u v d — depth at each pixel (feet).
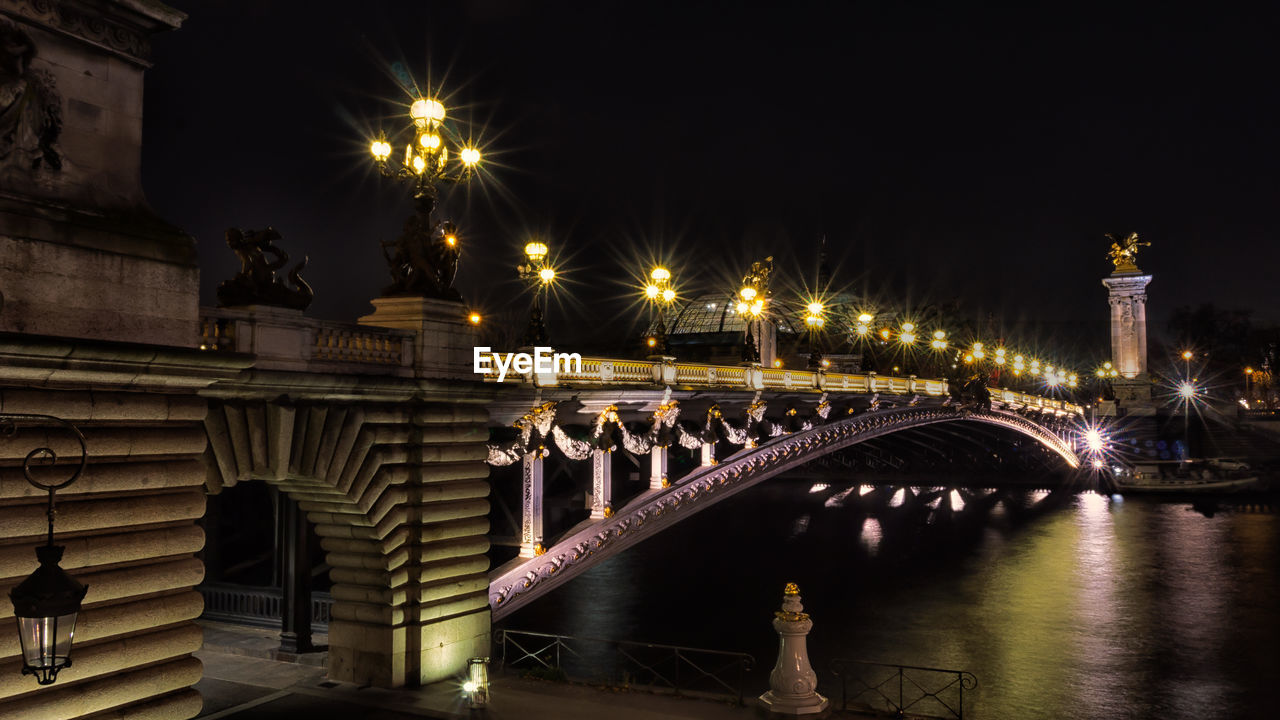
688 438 111.86
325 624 82.17
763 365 180.34
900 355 309.42
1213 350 511.40
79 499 41.27
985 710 99.60
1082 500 294.46
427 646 69.56
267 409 57.67
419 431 68.33
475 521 74.13
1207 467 314.14
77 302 41.22
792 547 209.97
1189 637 129.80
